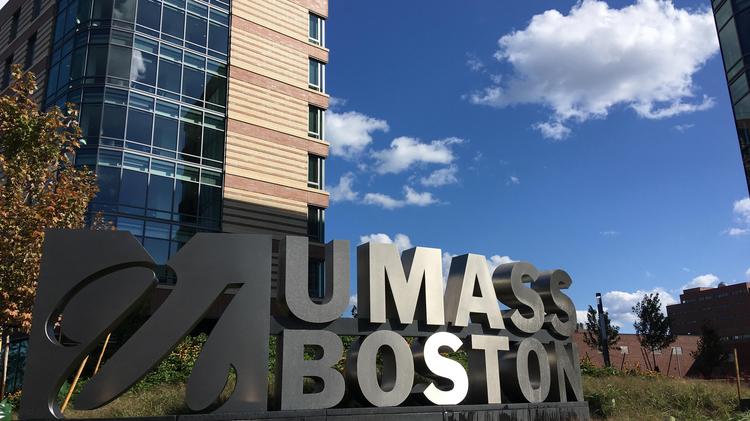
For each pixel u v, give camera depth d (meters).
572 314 13.73
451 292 11.93
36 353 8.24
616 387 17.83
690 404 16.36
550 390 12.99
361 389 10.14
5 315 12.73
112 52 27.94
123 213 26.17
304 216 31.55
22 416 8.02
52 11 30.88
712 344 46.22
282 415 9.24
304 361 9.70
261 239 9.73
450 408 10.87
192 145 29.25
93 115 26.86
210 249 9.41
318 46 35.56
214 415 8.84
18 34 34.22
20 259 12.92
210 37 31.47
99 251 8.73
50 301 8.44
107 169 26.36
